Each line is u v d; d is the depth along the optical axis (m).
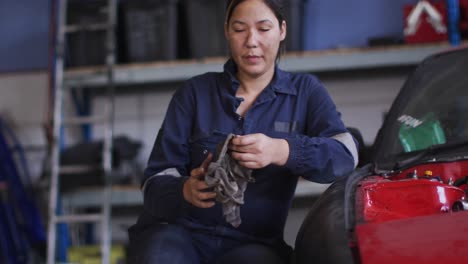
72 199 5.18
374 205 1.65
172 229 1.77
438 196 1.63
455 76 2.23
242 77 1.91
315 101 1.89
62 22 5.25
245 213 1.83
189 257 1.73
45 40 5.94
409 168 1.99
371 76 5.50
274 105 1.89
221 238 1.84
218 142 1.88
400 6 5.49
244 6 1.82
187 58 5.41
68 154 5.16
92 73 5.21
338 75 5.53
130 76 5.20
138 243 1.75
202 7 5.23
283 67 4.99
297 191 4.83
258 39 1.82
